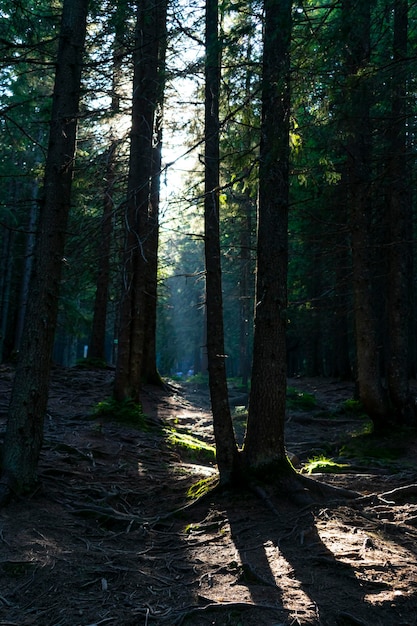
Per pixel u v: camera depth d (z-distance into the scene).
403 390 11.53
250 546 5.22
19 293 25.67
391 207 12.01
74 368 19.50
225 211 18.02
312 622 3.71
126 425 11.60
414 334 23.59
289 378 35.50
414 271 21.06
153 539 5.75
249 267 23.97
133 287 13.31
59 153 6.91
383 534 5.47
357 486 7.52
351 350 32.81
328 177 7.96
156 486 7.75
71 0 7.19
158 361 55.03
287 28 6.15
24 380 6.52
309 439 12.41
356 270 11.66
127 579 4.50
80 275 19.20
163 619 3.82
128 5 10.46
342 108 6.83
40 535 5.34
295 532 5.46
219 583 4.44
